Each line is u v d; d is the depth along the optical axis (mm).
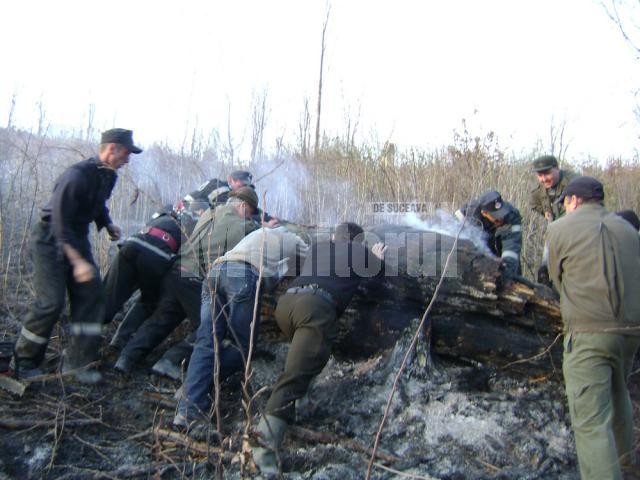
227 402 3629
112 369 3865
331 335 3268
